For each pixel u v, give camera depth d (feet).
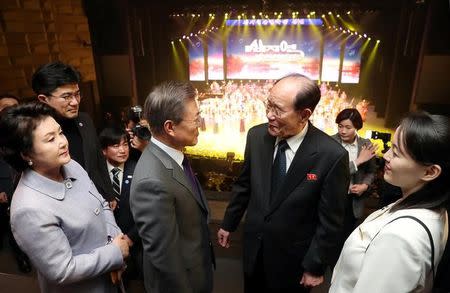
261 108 23.09
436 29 17.48
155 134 3.81
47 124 3.37
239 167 18.28
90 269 3.50
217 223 9.51
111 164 6.35
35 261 3.29
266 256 4.99
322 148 4.49
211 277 4.58
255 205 5.01
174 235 3.58
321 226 4.59
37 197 3.32
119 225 6.08
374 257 2.59
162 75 23.68
